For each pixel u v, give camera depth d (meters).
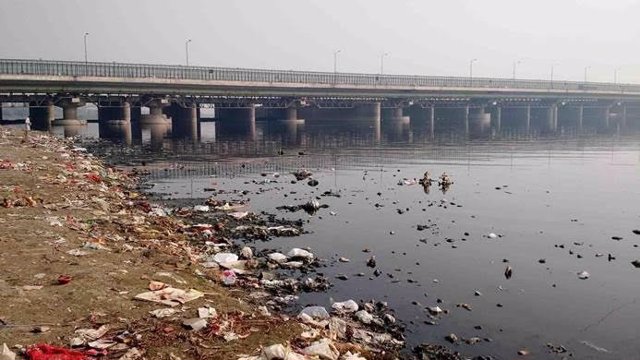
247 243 15.52
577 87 111.19
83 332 7.56
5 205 15.47
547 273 13.01
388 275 12.80
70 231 13.21
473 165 35.06
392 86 81.12
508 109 115.38
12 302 8.27
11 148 31.75
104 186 22.42
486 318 10.31
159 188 25.45
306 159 38.34
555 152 44.28
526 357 8.75
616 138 62.69
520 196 23.62
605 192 24.70
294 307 10.62
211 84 63.88
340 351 8.02
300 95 72.75
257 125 87.31
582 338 9.48
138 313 8.47
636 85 124.12
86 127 82.06
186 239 15.28
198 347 7.40
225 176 29.62
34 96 58.34
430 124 92.50
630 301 11.21
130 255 11.79
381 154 42.12
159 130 69.56
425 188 25.69
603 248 15.23
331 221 18.56
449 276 12.75
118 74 58.12
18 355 6.76
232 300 9.84
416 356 8.66
